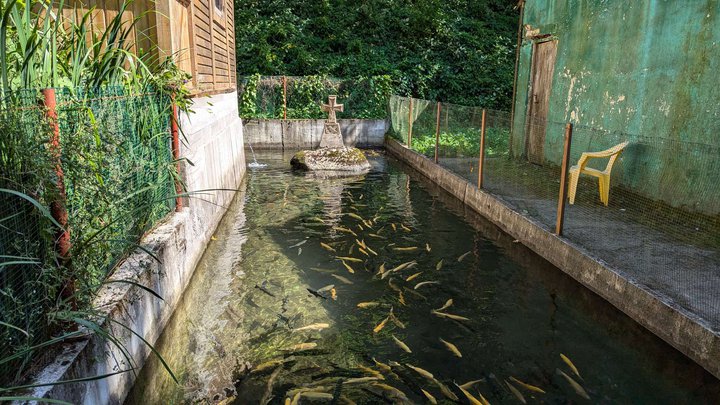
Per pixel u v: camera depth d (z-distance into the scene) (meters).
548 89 11.02
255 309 5.16
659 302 4.52
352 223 8.34
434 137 12.61
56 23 3.85
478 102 21.39
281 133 18.05
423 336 4.64
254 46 20.78
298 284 5.82
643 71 7.88
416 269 6.29
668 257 5.55
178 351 4.34
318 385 3.88
